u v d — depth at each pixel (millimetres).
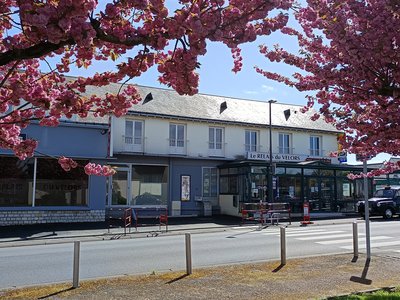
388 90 5156
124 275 8539
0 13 3221
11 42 3195
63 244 14828
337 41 4812
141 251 12586
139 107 26812
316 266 9234
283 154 30672
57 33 2896
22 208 19672
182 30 3246
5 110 4426
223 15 3281
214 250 12672
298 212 28094
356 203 30281
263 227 20547
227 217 26000
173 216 26484
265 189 26750
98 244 14500
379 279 7945
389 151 5902
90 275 9094
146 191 26281
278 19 3482
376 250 12383
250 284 7512
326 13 4727
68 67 4461
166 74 3939
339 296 6516
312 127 32812
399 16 4609
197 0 3295
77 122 20766
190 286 7367
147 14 3561
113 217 23828
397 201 27188
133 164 26047
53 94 4066
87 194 21219
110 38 3412
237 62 4590
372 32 4605
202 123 28625
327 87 5684
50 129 20266
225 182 28344
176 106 28688
